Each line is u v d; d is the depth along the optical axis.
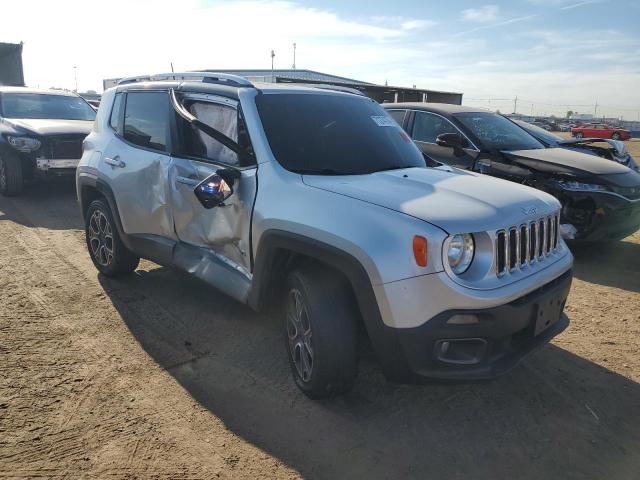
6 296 4.67
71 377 3.40
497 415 3.12
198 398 3.21
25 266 5.50
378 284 2.66
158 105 4.48
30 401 3.12
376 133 4.06
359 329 3.05
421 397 3.28
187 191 3.96
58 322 4.19
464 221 2.72
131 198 4.52
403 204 2.87
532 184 6.27
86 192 5.26
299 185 3.21
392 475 2.61
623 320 4.54
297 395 3.26
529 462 2.73
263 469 2.62
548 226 3.29
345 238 2.78
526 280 2.91
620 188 5.88
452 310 2.64
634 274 5.82
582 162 6.25
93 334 4.00
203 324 4.20
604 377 3.58
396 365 2.74
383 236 2.70
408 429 2.97
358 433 2.92
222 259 3.82
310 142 3.66
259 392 3.29
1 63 13.89
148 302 4.61
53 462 2.62
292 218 3.07
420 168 3.84
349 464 2.68
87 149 5.19
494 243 2.78
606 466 2.71
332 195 3.03
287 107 3.85
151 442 2.80
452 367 2.72
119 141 4.80
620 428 3.03
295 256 3.29
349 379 3.02
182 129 4.16
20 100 9.98
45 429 2.87
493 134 6.96
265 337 4.00
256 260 3.34
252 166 3.52
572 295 5.14
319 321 2.92
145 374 3.46
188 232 4.05
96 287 4.95
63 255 5.91
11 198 9.05
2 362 3.54
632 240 7.30
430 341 2.66
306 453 2.75
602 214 5.89
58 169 8.74
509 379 3.52
